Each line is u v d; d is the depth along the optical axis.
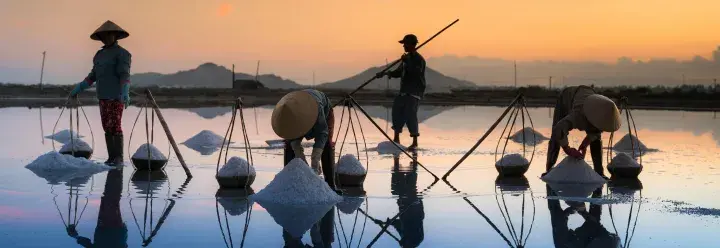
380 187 6.30
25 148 9.33
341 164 6.46
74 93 7.90
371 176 7.00
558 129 6.68
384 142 9.85
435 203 5.49
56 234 4.25
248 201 5.47
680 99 40.28
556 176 6.67
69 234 4.26
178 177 6.77
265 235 4.33
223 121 16.30
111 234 4.28
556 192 6.03
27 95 37.06
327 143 6.13
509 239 4.28
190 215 4.90
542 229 4.56
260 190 5.78
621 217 4.94
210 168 7.45
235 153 9.01
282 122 5.77
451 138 11.82
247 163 6.24
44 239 4.12
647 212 5.12
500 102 37.50
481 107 29.14
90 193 5.76
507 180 6.75
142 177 6.73
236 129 13.53
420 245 4.13
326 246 4.10
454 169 7.39
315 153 5.90
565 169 6.68
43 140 10.52
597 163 7.07
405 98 9.97
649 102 35.75
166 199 5.52
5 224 4.51
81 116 17.03
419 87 10.02
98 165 7.32
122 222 4.63
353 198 5.70
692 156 8.92
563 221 4.80
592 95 6.72
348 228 4.57
